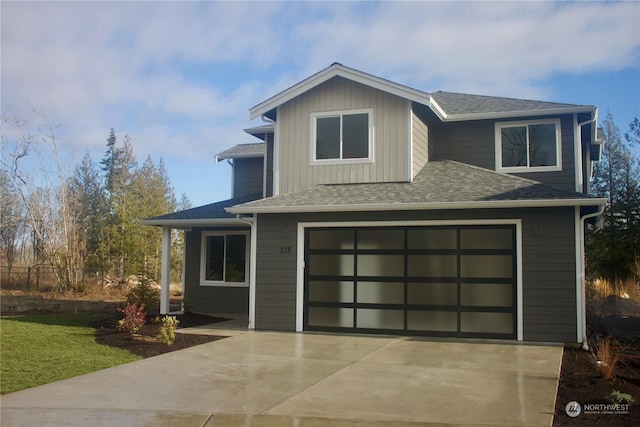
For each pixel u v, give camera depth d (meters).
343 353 9.95
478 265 11.69
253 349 10.35
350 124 13.69
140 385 7.69
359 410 6.51
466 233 11.82
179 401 6.91
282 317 12.83
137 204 31.72
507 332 11.38
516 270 11.33
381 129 13.44
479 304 11.63
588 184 16.25
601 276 22.97
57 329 12.88
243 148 19.59
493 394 7.14
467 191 12.05
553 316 10.98
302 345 10.79
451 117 14.60
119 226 30.55
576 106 13.72
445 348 10.43
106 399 7.00
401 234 12.27
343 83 13.78
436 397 7.03
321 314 12.66
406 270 12.18
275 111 14.45
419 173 13.70
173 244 32.09
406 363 9.07
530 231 11.23
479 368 8.66
